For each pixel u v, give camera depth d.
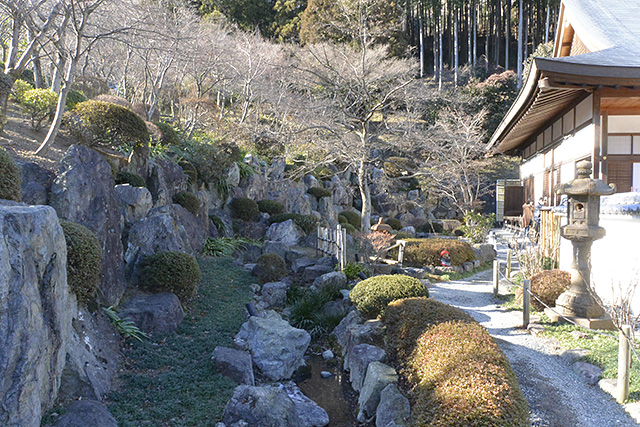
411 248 15.20
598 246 9.36
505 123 16.08
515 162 36.94
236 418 4.96
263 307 9.82
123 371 6.04
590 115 11.87
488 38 50.81
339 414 6.01
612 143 13.49
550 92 12.01
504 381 4.46
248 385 5.77
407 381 5.60
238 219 17.22
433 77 49.09
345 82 23.19
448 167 27.77
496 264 10.71
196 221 13.34
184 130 20.75
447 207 34.06
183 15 21.17
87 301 5.96
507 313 9.24
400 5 43.38
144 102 19.80
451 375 4.70
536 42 50.47
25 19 9.64
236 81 27.97
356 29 25.20
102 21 13.91
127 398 5.35
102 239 7.41
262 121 30.66
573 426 4.81
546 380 5.93
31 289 4.14
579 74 9.84
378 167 34.88
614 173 13.43
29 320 4.00
